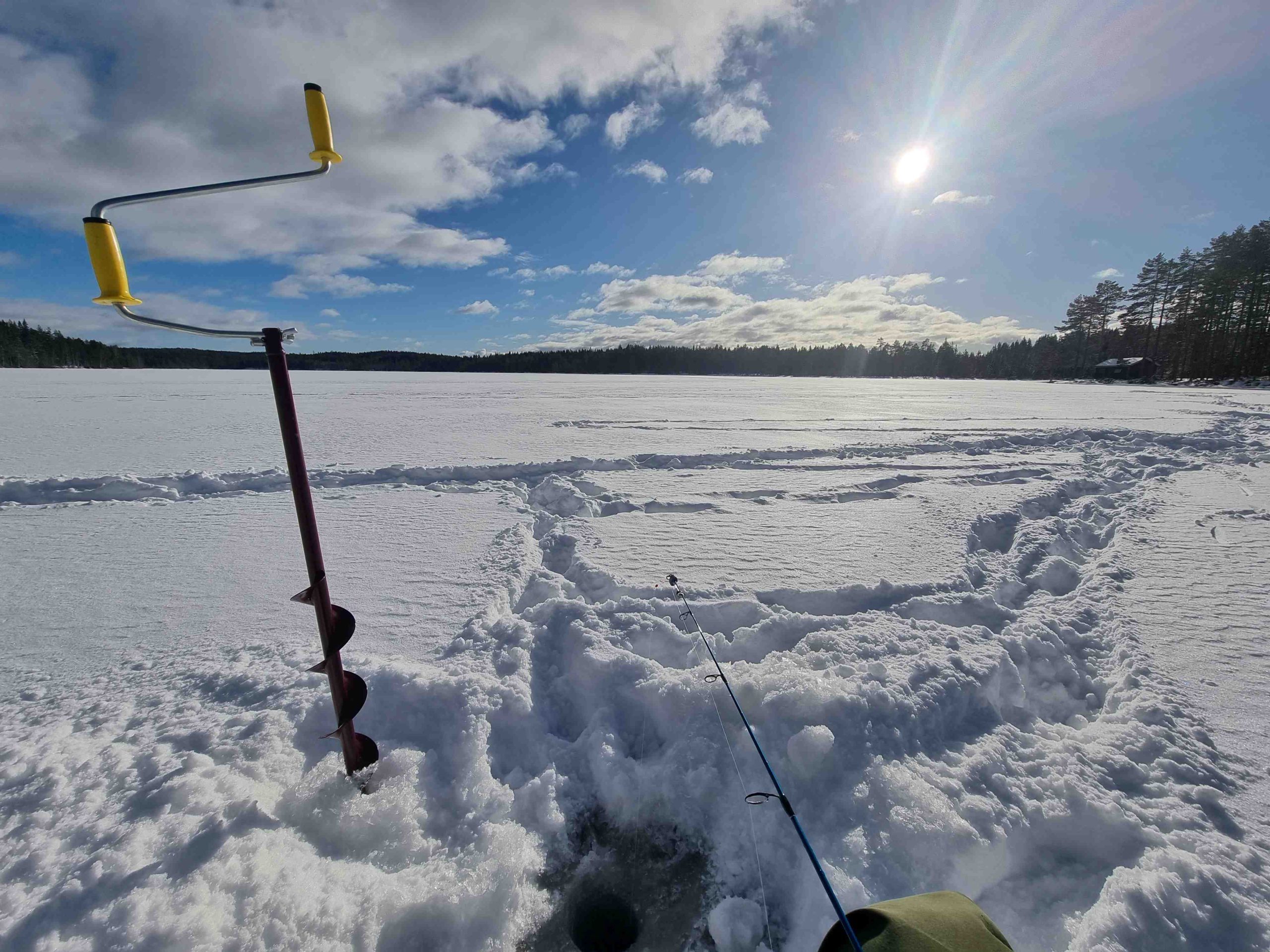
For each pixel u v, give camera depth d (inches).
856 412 659.4
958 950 44.9
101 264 52.2
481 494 264.4
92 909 55.2
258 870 60.9
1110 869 71.4
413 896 63.0
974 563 167.0
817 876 66.9
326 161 63.6
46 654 111.1
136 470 293.3
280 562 167.0
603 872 73.4
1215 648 119.7
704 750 84.4
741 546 183.0
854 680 97.4
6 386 980.6
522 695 94.7
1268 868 67.3
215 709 89.5
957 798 76.9
